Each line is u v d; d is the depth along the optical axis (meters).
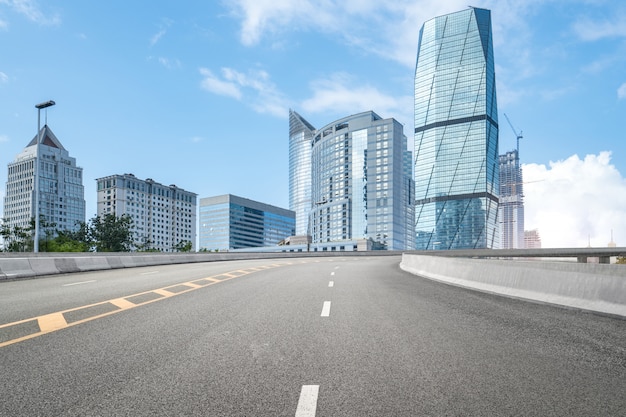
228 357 5.61
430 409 3.89
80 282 16.62
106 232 114.88
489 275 14.07
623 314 8.67
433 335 6.95
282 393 4.31
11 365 5.29
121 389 4.43
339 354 5.77
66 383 4.62
